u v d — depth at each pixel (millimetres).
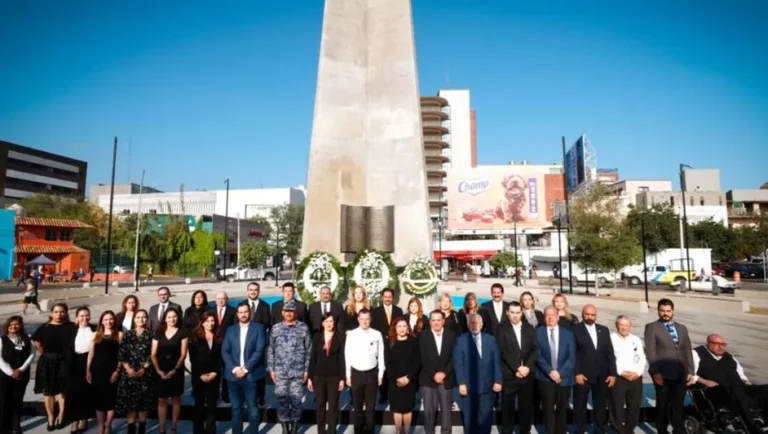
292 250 42875
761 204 71500
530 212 59219
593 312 6160
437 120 76062
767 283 37938
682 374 5961
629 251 25703
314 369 5977
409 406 5938
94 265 51656
